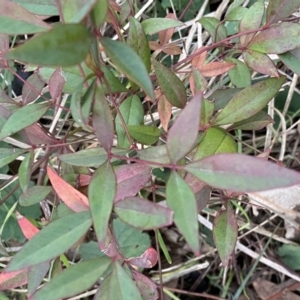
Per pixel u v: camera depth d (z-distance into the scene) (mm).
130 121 219
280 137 347
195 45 342
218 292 354
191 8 352
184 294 352
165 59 344
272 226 355
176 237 356
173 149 160
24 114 201
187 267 341
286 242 345
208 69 238
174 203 155
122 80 312
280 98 350
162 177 319
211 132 207
